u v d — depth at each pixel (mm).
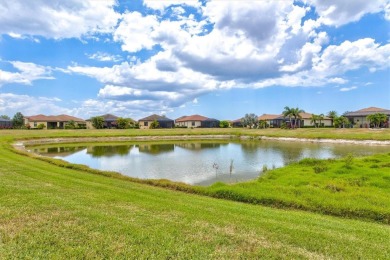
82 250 6438
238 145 55875
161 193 13992
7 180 14008
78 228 7699
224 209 10852
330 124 107625
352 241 7848
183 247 6875
